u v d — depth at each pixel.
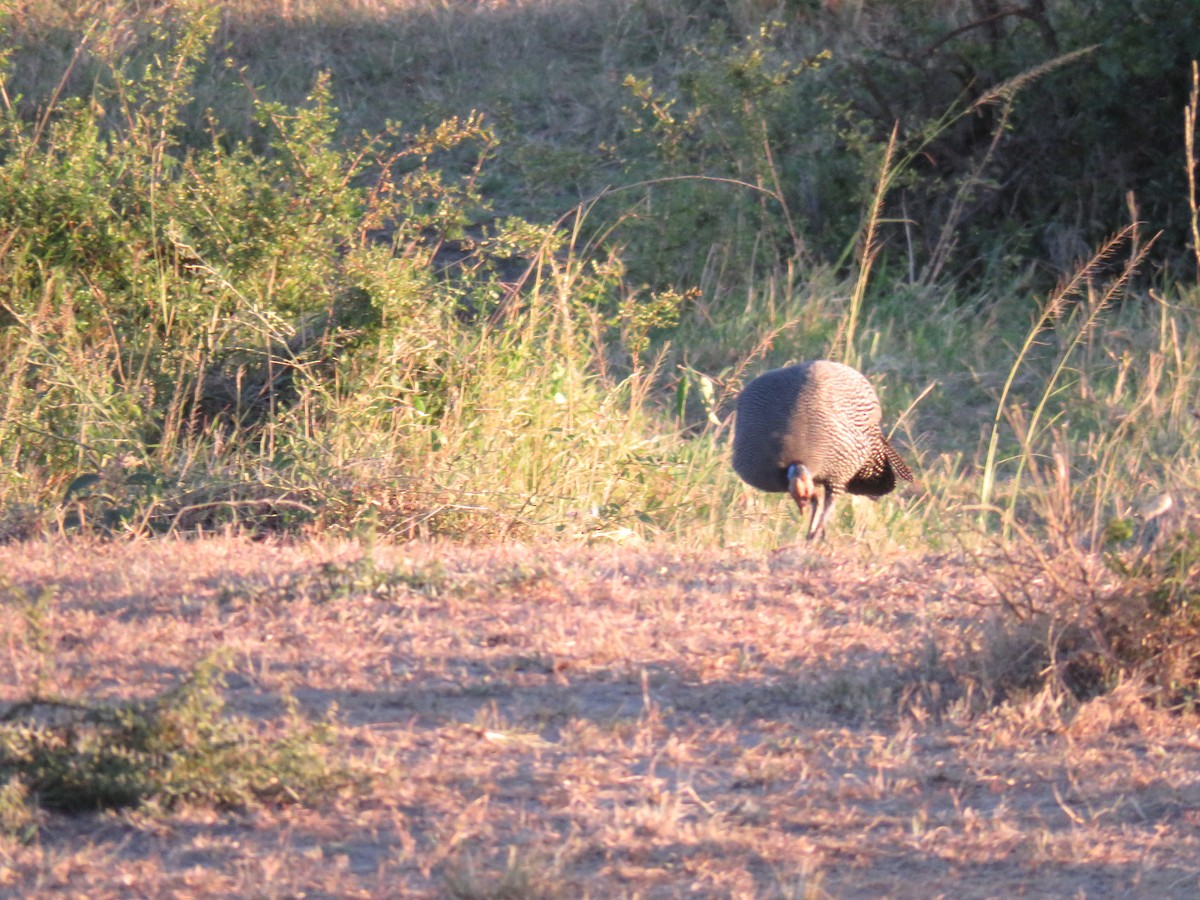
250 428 31.23
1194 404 36.31
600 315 38.91
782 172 47.53
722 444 36.09
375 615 20.80
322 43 58.25
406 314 32.19
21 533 26.08
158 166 36.75
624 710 17.52
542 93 56.12
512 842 13.80
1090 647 18.39
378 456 29.06
